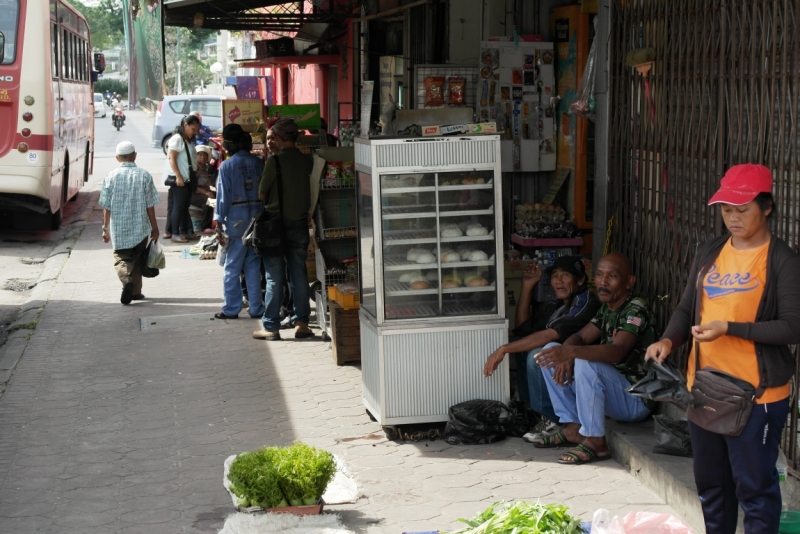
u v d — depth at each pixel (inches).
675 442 192.1
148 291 422.0
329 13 538.6
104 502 191.5
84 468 210.8
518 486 195.9
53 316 372.2
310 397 263.9
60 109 572.4
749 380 140.0
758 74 185.3
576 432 217.6
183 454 219.6
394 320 222.2
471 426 220.2
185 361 303.9
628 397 211.3
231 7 489.7
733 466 142.3
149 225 395.5
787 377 140.4
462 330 223.9
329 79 706.8
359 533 173.3
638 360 212.1
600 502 186.9
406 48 461.7
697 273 149.2
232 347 321.7
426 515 181.5
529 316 249.6
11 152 519.8
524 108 356.2
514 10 361.4
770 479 141.1
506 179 364.2
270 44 637.9
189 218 568.4
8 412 251.9
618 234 251.1
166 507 188.7
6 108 517.0
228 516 180.5
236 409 253.8
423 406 225.5
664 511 182.1
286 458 178.2
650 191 234.8
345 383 277.4
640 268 239.5
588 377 205.8
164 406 257.0
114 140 1635.1
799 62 172.6
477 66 366.3
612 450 212.7
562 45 353.4
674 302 220.8
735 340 140.9
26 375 288.5
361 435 231.3
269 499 175.6
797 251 174.9
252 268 355.6
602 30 255.9
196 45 2647.6
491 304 227.0
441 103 365.4
